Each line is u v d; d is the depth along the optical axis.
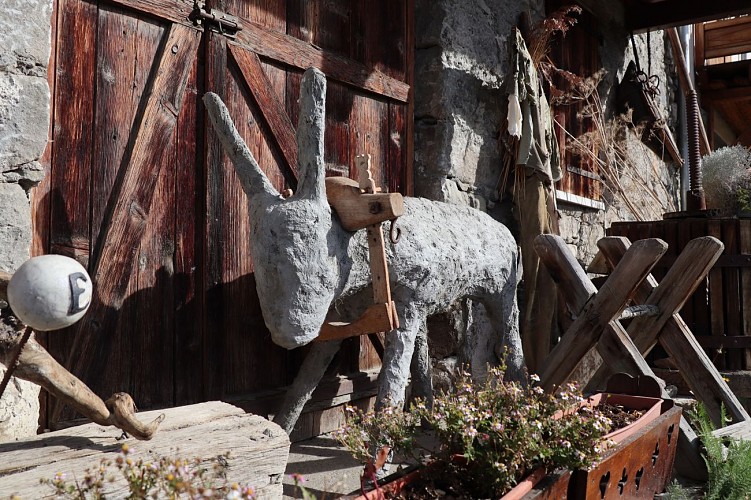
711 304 4.48
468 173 4.48
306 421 3.52
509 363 3.63
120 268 2.72
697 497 2.85
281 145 3.43
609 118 6.82
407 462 2.84
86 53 2.67
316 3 3.68
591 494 1.94
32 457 1.59
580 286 3.51
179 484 1.22
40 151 2.25
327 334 2.77
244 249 3.26
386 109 4.15
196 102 3.07
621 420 2.53
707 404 3.56
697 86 9.09
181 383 2.96
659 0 6.74
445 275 3.05
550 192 4.94
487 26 4.64
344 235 2.59
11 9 2.16
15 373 1.62
